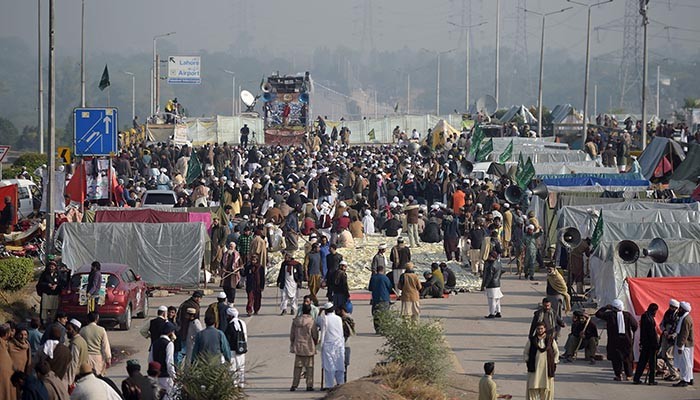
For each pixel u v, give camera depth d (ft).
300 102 540.93
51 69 211.00
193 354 122.31
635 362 154.40
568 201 248.32
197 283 220.64
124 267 187.42
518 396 138.10
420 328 142.51
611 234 214.28
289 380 144.25
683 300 163.84
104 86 337.31
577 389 145.38
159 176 355.15
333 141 547.08
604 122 596.70
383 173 348.79
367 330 180.34
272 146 509.76
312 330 136.67
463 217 252.42
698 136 379.76
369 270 237.86
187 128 556.10
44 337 128.36
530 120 582.35
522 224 241.96
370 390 126.00
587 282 221.66
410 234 265.75
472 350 167.43
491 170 329.93
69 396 109.70
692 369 148.77
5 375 111.34
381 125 584.81
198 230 221.05
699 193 268.62
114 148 254.06
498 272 193.98
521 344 172.24
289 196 292.61
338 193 340.18
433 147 490.08
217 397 110.93
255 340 172.76
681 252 197.77
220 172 396.78
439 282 216.33
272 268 238.68
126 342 170.81
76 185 249.55
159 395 110.63
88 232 219.00
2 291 192.65
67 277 177.47
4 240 233.55
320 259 196.54
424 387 133.59
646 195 261.44
